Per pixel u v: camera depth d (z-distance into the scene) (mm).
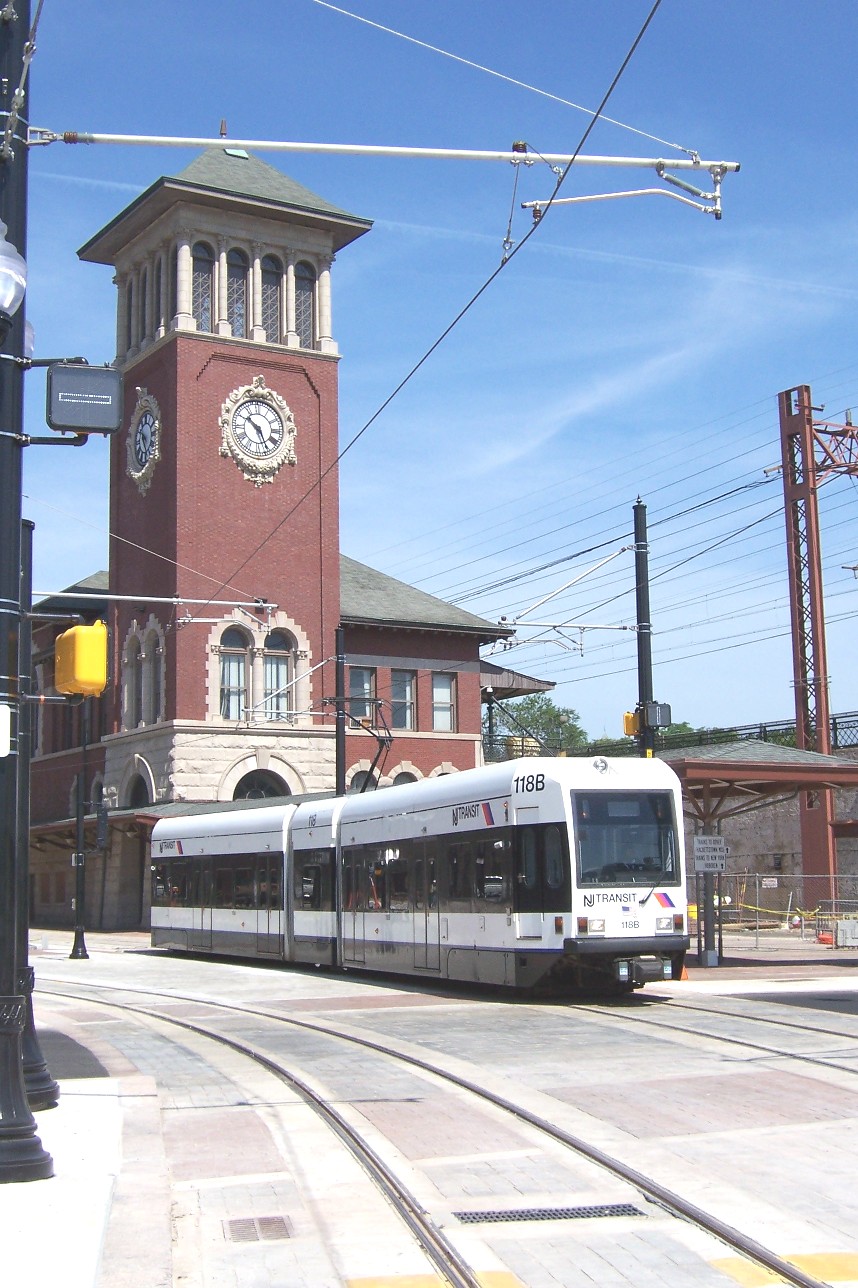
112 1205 8844
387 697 51156
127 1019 20438
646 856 20641
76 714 54719
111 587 50906
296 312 50406
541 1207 8805
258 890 31406
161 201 48062
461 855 22719
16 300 9555
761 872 49344
